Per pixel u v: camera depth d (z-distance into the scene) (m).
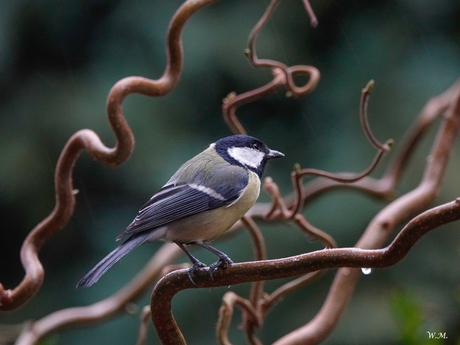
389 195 6.95
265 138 13.34
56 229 4.92
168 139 12.63
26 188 12.60
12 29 12.99
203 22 12.84
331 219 11.62
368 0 13.52
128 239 5.29
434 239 11.92
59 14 13.18
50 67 13.25
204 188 5.50
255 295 5.33
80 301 12.48
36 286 4.63
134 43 13.04
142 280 6.36
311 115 13.28
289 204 6.89
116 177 12.65
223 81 12.94
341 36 13.43
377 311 11.23
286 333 11.68
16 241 13.35
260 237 5.55
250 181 5.65
